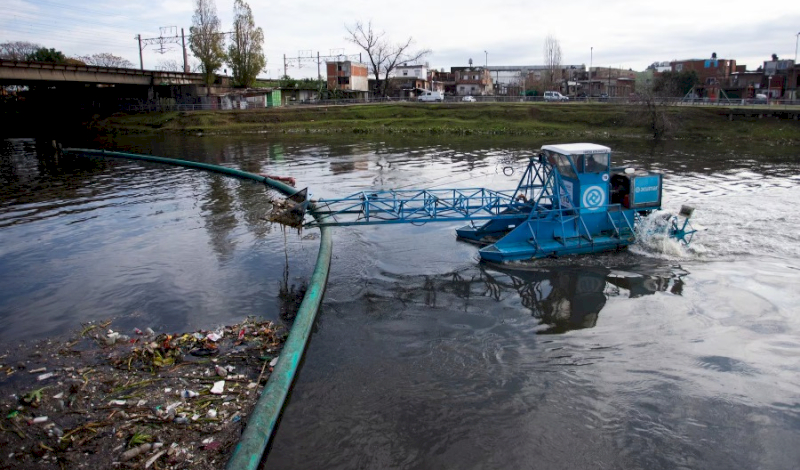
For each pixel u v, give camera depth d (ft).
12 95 272.92
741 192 78.48
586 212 47.98
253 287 43.88
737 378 29.68
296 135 186.50
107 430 25.29
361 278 45.34
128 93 256.52
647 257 47.91
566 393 28.63
